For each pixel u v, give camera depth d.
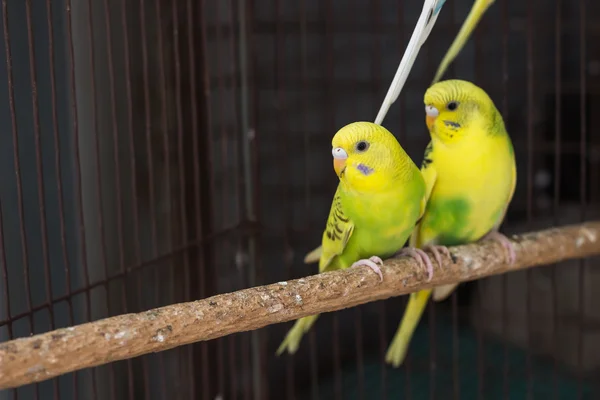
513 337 3.07
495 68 3.19
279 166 3.13
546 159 3.26
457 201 1.58
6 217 1.98
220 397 2.16
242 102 2.14
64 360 1.03
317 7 3.12
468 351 3.01
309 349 3.15
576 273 2.98
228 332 1.20
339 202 1.47
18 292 2.01
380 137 1.35
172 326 1.13
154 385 2.27
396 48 3.16
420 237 1.66
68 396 2.12
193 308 1.16
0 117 1.95
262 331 2.21
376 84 2.67
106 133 2.11
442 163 1.55
